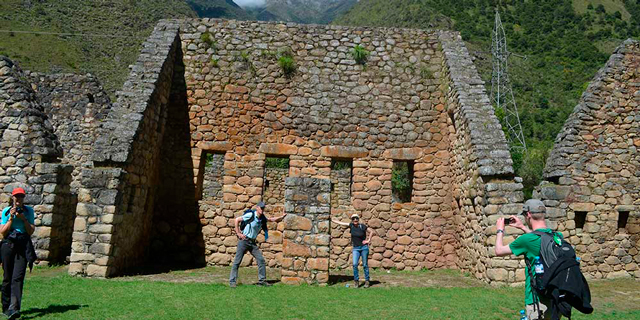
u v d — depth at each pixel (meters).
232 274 8.30
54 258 9.95
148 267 10.69
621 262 11.25
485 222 9.76
